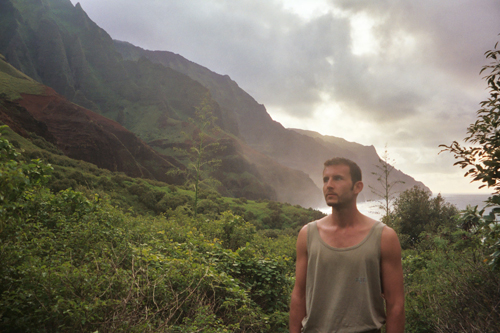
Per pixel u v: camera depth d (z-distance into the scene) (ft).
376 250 5.29
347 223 5.64
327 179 5.69
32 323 8.66
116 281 10.37
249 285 17.15
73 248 15.56
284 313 15.78
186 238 23.09
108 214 23.49
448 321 11.02
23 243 12.78
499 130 10.23
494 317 10.09
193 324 10.78
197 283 13.19
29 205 18.47
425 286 16.08
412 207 52.65
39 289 9.42
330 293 5.38
